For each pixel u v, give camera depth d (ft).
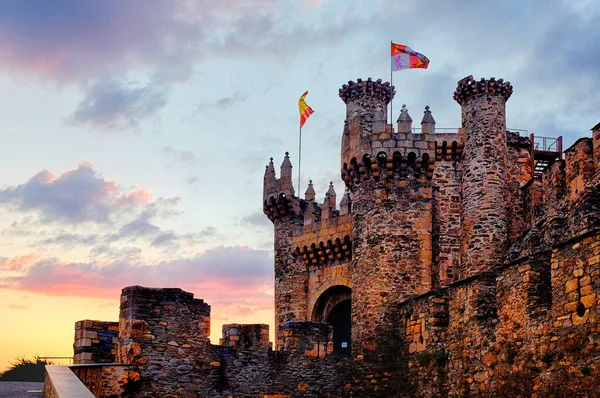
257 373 160.25
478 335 140.56
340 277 212.43
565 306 117.29
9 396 126.72
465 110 208.03
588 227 151.12
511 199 202.49
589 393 110.32
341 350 215.10
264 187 231.30
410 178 184.24
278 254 226.58
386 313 177.17
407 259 180.65
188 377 150.82
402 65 214.48
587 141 166.09
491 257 196.44
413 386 161.07
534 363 123.13
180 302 152.05
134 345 146.82
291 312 221.05
